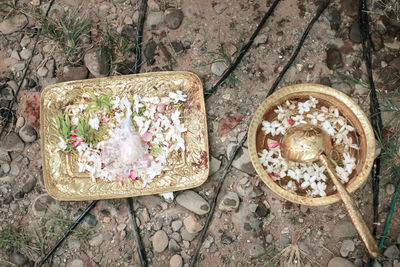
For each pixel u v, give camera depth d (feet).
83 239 3.67
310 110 3.54
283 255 3.65
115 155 3.54
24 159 3.74
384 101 3.74
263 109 3.43
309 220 3.67
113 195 3.51
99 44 3.79
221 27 3.81
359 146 3.47
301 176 3.49
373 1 3.80
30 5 3.83
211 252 3.67
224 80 3.75
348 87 3.75
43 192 3.71
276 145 3.52
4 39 3.81
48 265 3.66
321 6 3.80
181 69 3.80
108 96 3.58
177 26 3.80
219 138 3.73
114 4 3.84
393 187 3.66
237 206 3.65
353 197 3.68
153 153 3.56
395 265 3.59
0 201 3.71
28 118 3.75
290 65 3.76
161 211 3.69
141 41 3.81
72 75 3.75
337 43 3.78
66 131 3.54
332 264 3.58
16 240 3.66
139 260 3.66
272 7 3.79
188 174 3.56
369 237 3.10
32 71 3.80
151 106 3.59
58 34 3.79
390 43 3.77
